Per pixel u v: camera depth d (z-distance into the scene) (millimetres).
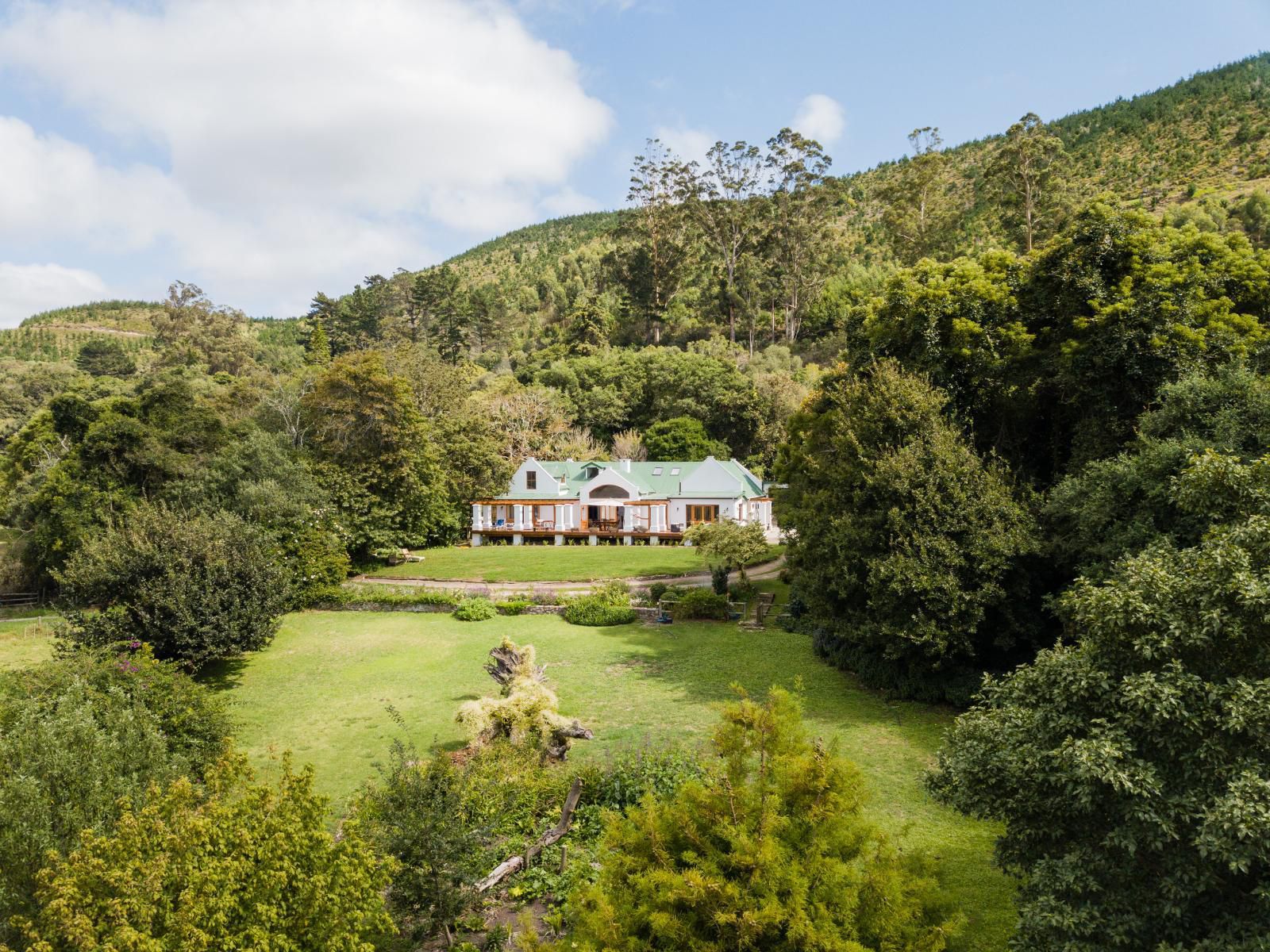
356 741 20422
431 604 37281
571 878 11898
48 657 29953
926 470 20875
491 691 24484
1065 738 8070
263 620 26484
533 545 58406
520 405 75125
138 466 40469
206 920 7074
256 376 90250
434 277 120438
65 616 24156
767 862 6793
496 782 14586
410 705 23328
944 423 22250
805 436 31828
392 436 49719
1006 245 77688
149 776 11609
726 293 104938
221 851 7824
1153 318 20594
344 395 50188
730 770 7664
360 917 8141
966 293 24672
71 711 11695
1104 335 20953
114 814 10133
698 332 107875
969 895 11609
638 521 59719
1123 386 21125
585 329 101438
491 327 121938
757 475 72875
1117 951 7078
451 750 19031
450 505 59062
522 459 71250
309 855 8062
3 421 93438
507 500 61281
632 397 86375
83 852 7609
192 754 16297
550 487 61875
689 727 19953
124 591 24812
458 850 10547
